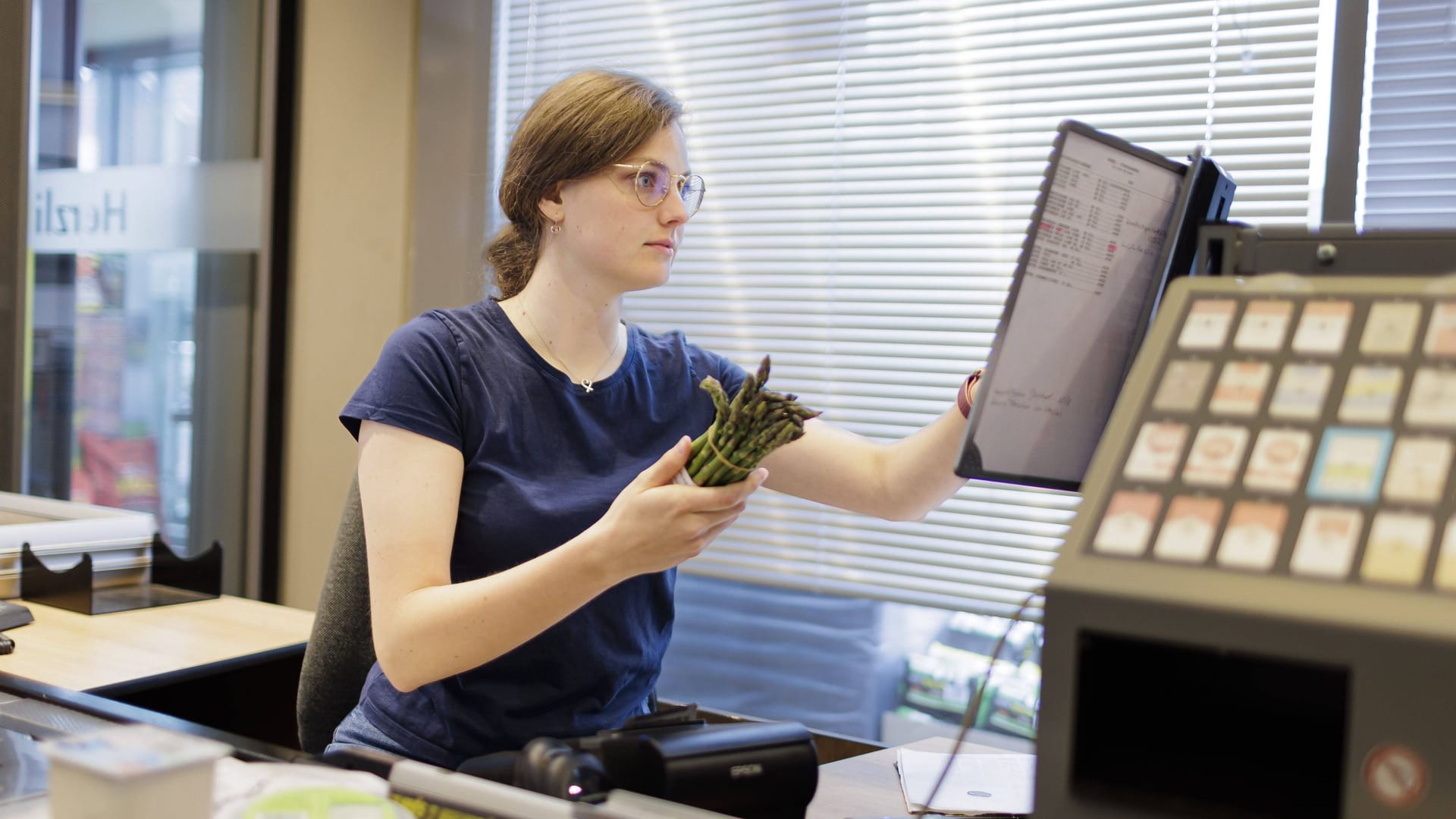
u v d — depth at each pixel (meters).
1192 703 0.66
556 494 1.34
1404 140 2.26
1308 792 0.56
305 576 3.29
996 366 0.88
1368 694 0.46
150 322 3.25
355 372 3.26
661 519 1.00
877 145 2.80
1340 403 0.53
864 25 2.79
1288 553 0.49
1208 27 2.44
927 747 1.31
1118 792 0.54
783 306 2.89
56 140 3.11
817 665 2.88
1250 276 0.81
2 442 3.05
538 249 1.42
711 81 2.98
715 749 0.85
